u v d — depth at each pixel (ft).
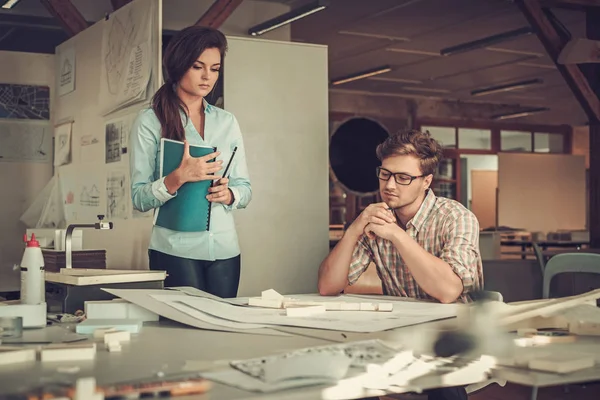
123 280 7.03
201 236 9.43
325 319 6.07
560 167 46.14
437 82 44.47
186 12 25.80
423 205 8.33
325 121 16.51
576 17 29.94
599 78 25.93
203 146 9.00
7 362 4.40
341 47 35.12
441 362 4.40
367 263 8.68
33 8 26.12
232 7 21.02
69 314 6.33
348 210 45.01
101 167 16.25
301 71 16.28
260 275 15.89
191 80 9.00
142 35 14.15
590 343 4.99
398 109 49.75
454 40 33.68
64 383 3.83
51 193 18.98
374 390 3.87
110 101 15.55
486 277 19.54
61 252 9.20
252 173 15.83
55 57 19.45
